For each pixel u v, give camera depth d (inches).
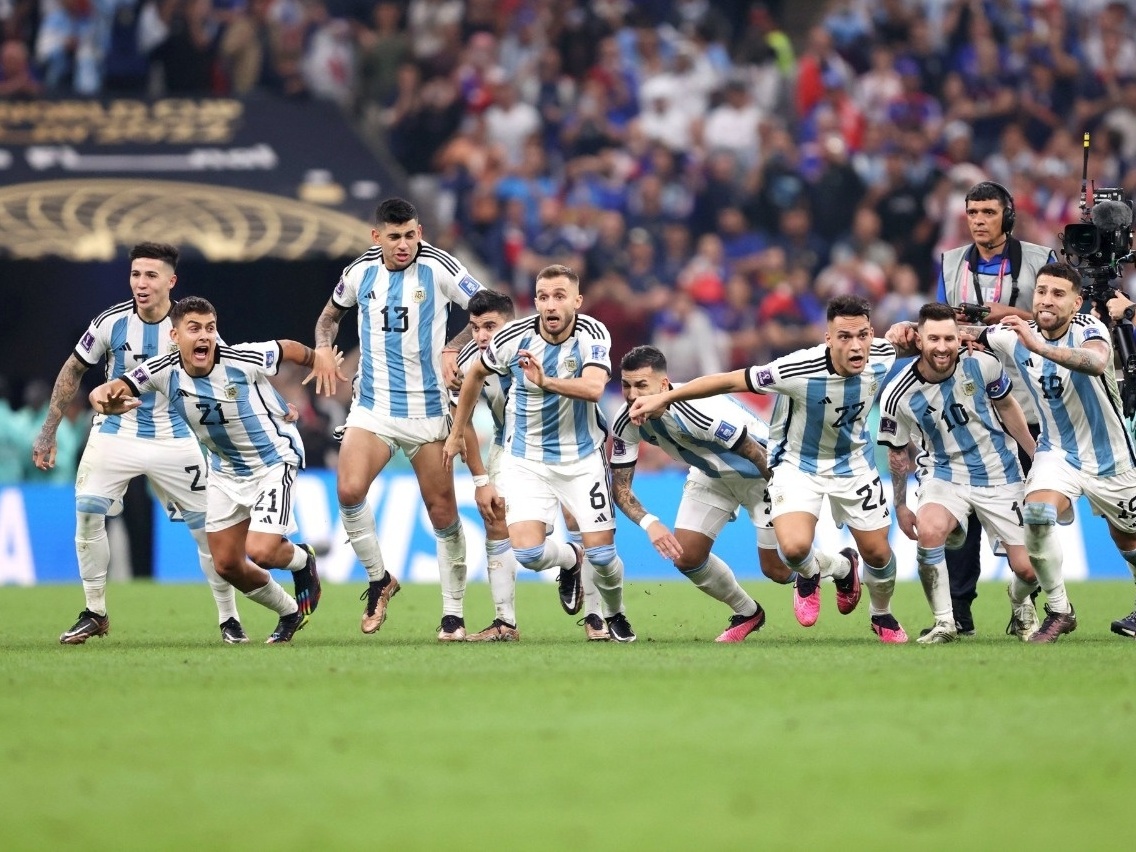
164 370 1253.1
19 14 2940.5
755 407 2593.5
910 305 2800.2
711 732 804.0
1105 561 2231.8
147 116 2721.5
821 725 822.5
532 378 1206.9
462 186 2896.2
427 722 838.5
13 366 2800.2
